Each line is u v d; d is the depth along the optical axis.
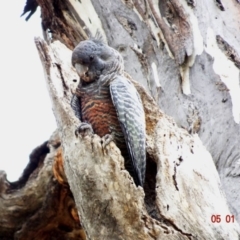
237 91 11.32
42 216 12.44
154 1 12.67
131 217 9.16
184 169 9.79
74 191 9.66
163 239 9.10
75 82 10.88
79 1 13.78
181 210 9.37
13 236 12.82
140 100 10.34
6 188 12.69
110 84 10.30
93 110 10.38
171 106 11.84
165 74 12.16
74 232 12.62
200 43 12.03
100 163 9.30
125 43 12.88
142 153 9.84
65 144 9.76
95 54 10.55
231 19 12.36
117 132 10.29
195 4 12.40
